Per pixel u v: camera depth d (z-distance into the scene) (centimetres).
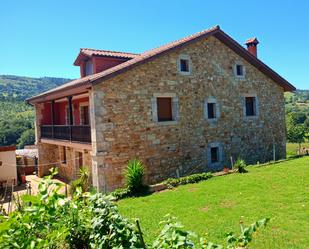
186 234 281
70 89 1292
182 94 1442
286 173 1203
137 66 1291
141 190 1141
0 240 264
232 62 1655
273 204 839
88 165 1542
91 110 1209
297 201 846
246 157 1681
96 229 341
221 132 1583
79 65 1802
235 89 1659
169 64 1400
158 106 1396
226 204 885
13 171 1802
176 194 1055
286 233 645
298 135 3378
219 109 1584
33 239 287
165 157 1373
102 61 1595
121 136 1249
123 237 318
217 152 1573
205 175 1270
